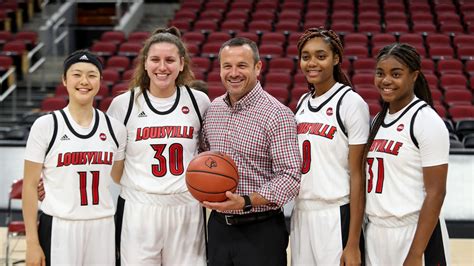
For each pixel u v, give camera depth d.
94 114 2.99
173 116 3.11
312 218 2.97
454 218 5.29
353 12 12.15
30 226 2.90
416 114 2.75
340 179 2.93
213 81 8.74
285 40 10.43
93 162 2.94
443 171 2.70
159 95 3.13
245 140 2.92
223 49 2.92
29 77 9.79
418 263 2.70
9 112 9.54
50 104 8.11
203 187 2.78
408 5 12.33
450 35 10.61
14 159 6.20
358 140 2.87
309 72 2.94
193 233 3.14
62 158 2.91
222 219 3.00
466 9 11.94
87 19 13.84
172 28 3.29
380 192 2.82
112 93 8.45
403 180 2.78
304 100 3.08
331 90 2.97
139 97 3.13
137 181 3.09
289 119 2.93
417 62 2.78
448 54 9.83
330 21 11.66
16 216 5.63
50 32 12.11
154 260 3.12
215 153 2.84
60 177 2.92
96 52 10.20
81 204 2.93
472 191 5.46
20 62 10.31
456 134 7.11
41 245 2.96
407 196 2.77
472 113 7.74
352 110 2.89
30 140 2.91
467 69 9.32
